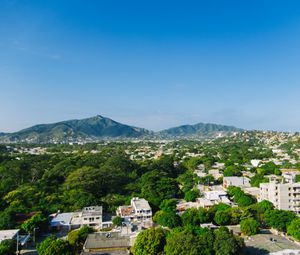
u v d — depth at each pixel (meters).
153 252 67.00
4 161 197.00
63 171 176.75
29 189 133.75
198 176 186.50
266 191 116.19
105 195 145.00
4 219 93.31
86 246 74.94
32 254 80.81
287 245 73.25
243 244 67.56
